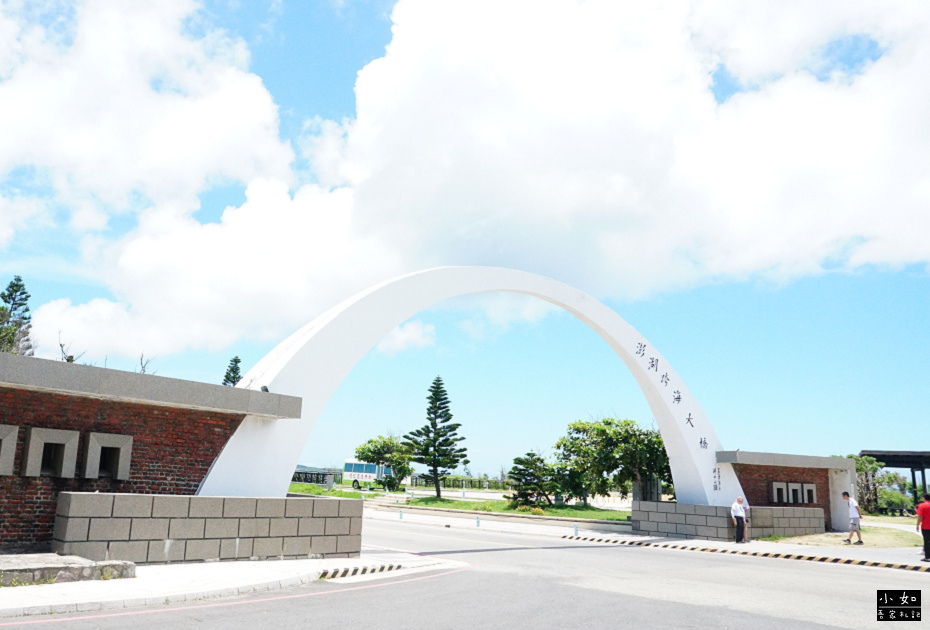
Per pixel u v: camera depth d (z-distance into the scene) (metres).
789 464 25.31
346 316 16.67
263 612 8.63
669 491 30.12
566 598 10.55
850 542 21.73
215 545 12.45
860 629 8.85
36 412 11.84
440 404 43.69
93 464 12.19
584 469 29.95
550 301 22.14
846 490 27.19
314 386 15.76
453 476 60.66
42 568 9.33
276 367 15.45
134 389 12.26
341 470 61.94
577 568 14.75
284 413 14.56
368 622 8.25
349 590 10.67
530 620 8.70
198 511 12.29
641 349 23.72
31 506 11.63
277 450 14.96
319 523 14.02
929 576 14.87
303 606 9.16
